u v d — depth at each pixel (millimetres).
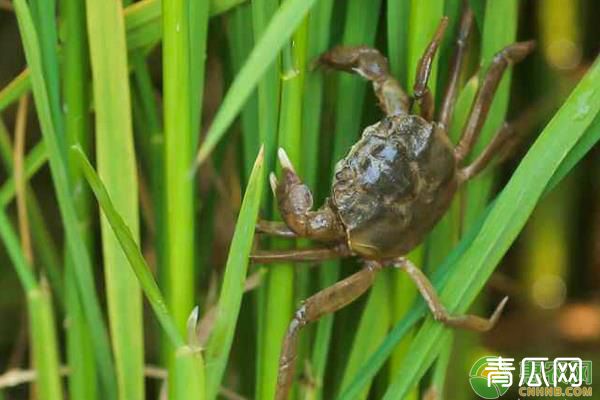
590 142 722
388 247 730
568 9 852
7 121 937
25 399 936
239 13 729
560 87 853
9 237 720
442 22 713
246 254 697
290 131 713
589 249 925
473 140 741
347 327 775
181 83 697
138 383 737
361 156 728
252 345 802
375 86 728
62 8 725
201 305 831
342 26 743
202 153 670
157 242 774
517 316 928
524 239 910
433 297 730
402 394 737
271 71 711
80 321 750
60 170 717
